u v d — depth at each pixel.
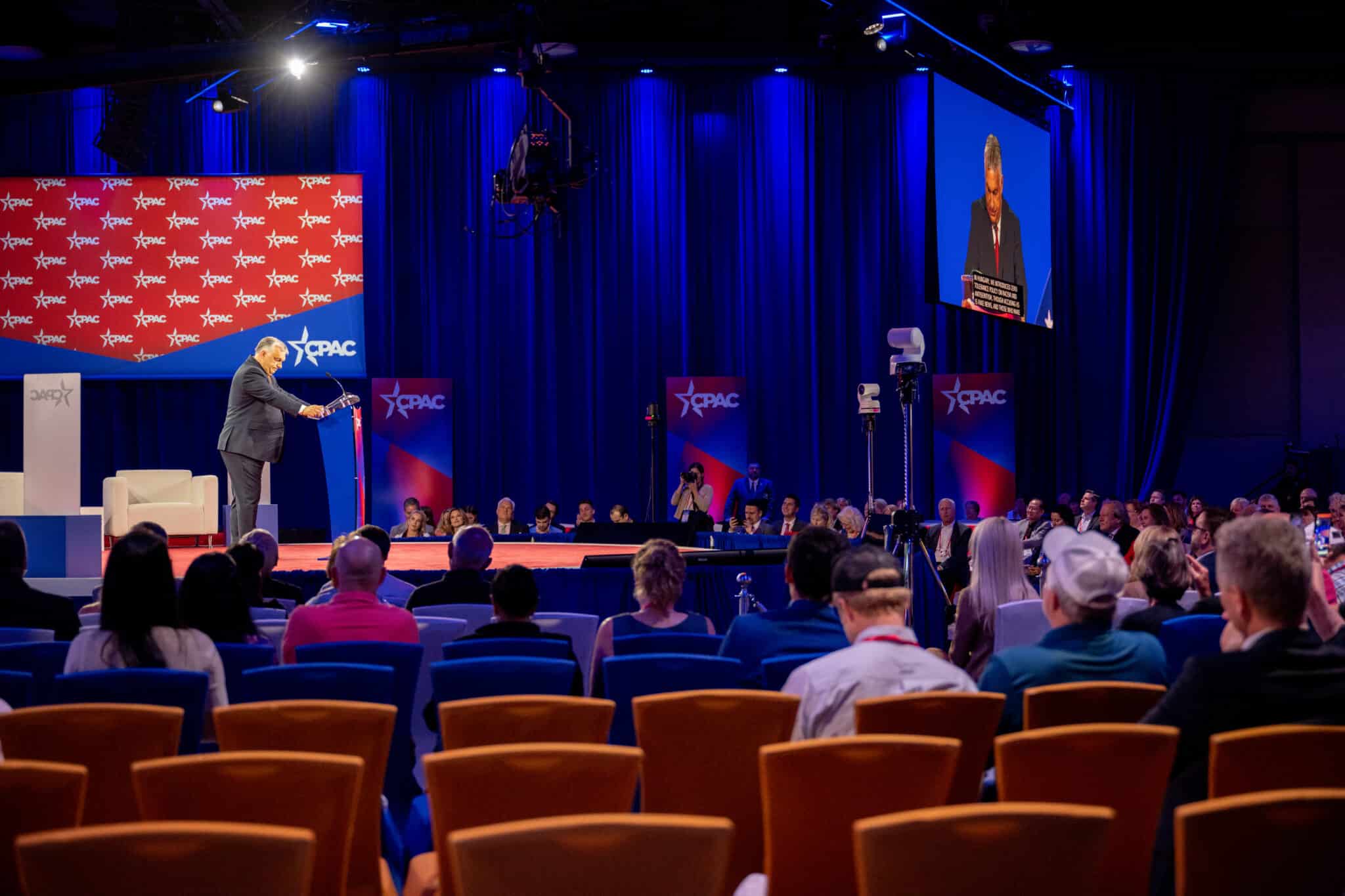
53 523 6.94
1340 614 3.82
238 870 1.50
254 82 12.52
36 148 13.15
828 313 13.56
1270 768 2.06
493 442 13.29
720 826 1.55
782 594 7.88
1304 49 13.57
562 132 13.30
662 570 3.93
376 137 13.22
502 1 10.99
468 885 1.52
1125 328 13.69
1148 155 13.68
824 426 13.53
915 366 7.33
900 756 2.03
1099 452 13.69
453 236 13.33
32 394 8.78
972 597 4.30
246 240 12.89
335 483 7.38
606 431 13.37
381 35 10.70
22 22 13.07
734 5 13.10
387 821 3.10
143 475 10.63
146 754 2.42
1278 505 8.90
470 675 2.99
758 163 13.44
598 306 13.36
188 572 3.67
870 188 13.57
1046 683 2.75
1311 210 14.31
